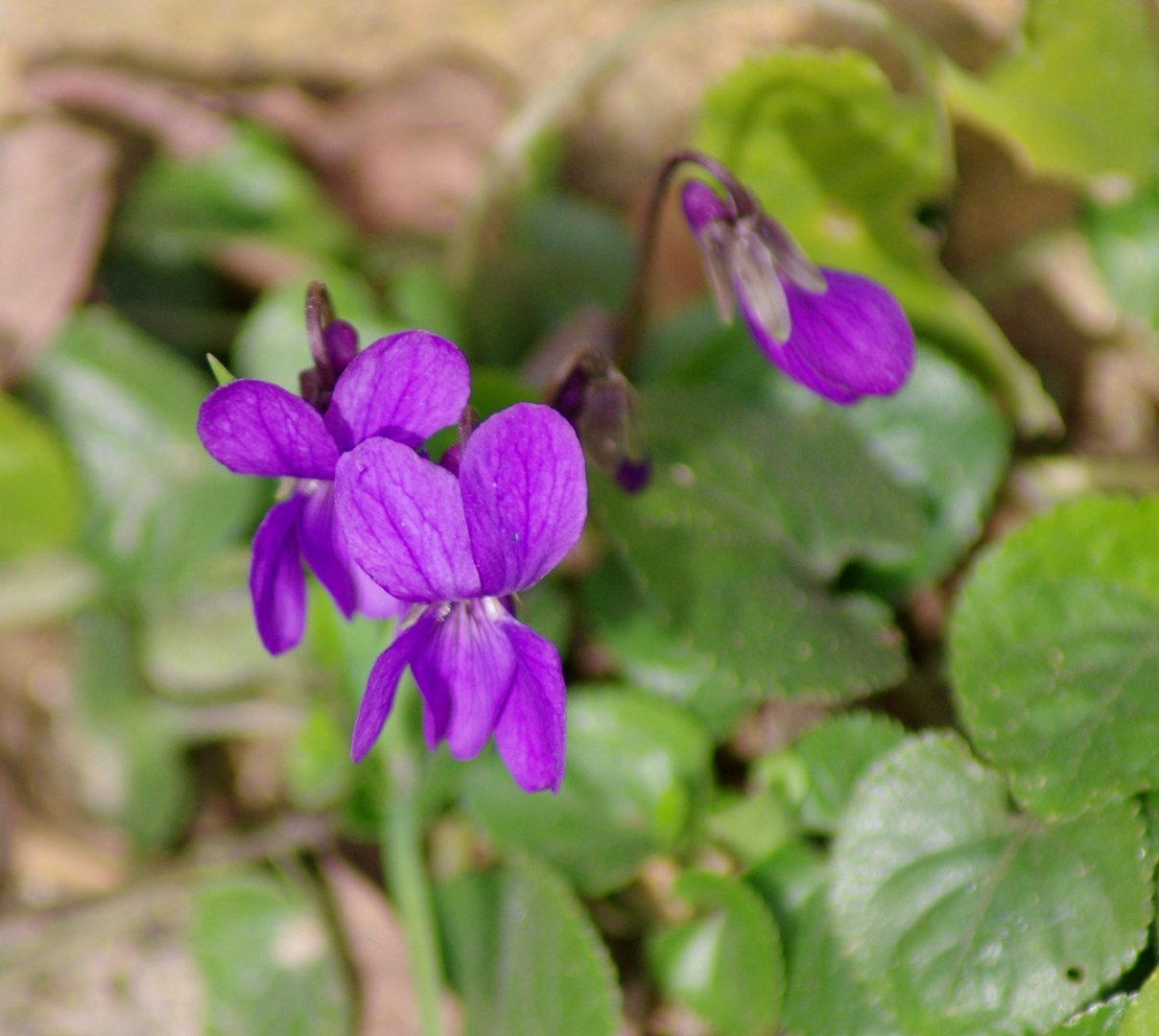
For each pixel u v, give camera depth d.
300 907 0.25
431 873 0.25
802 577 0.25
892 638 0.25
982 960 0.23
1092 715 0.23
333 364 0.22
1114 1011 0.22
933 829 0.23
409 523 0.21
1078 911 0.23
